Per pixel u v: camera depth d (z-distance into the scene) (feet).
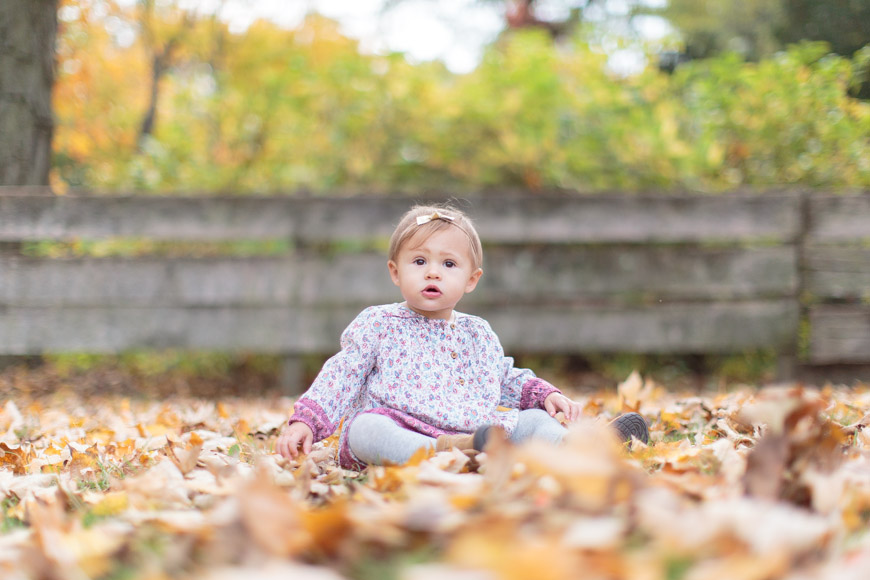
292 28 27.27
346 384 7.68
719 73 20.76
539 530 4.12
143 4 25.36
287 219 17.31
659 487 4.92
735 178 20.63
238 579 3.36
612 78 21.98
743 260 17.83
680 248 18.34
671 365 21.50
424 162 21.48
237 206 17.19
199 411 12.82
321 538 4.00
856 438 7.88
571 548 3.73
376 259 17.47
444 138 21.38
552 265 17.98
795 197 17.66
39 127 17.04
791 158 20.17
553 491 4.85
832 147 19.86
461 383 7.88
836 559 4.01
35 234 16.46
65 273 16.76
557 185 20.89
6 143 16.52
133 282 16.98
